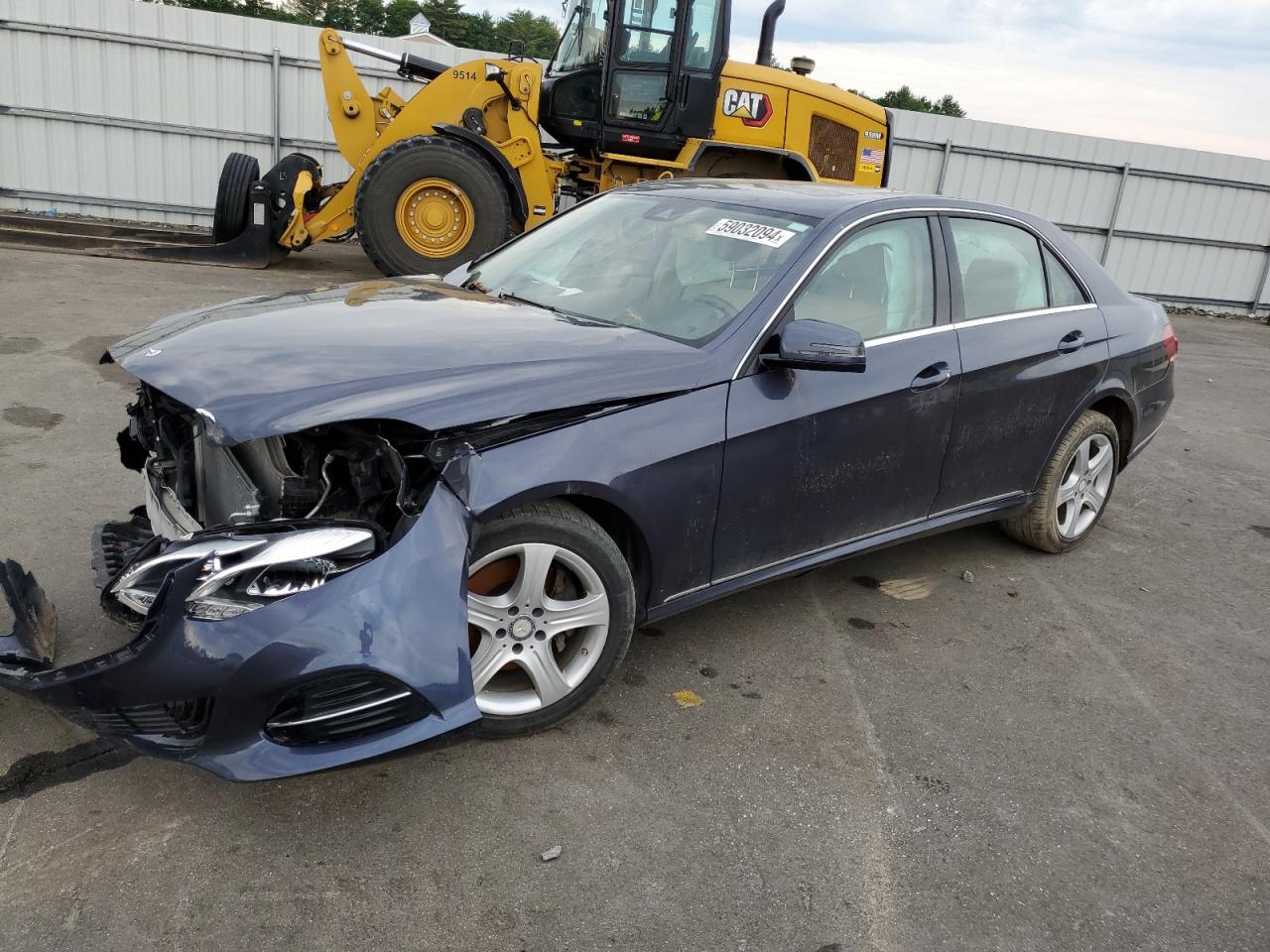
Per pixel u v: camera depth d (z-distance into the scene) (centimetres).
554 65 1154
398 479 259
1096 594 448
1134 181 1689
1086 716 343
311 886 231
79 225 1171
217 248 1095
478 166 1027
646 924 230
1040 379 415
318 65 1433
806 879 250
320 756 235
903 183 1630
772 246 349
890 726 323
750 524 326
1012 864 263
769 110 1064
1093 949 237
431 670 243
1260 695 370
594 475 277
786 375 324
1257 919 252
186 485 296
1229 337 1469
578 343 304
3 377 602
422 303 343
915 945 232
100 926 214
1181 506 597
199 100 1403
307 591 232
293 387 254
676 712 317
